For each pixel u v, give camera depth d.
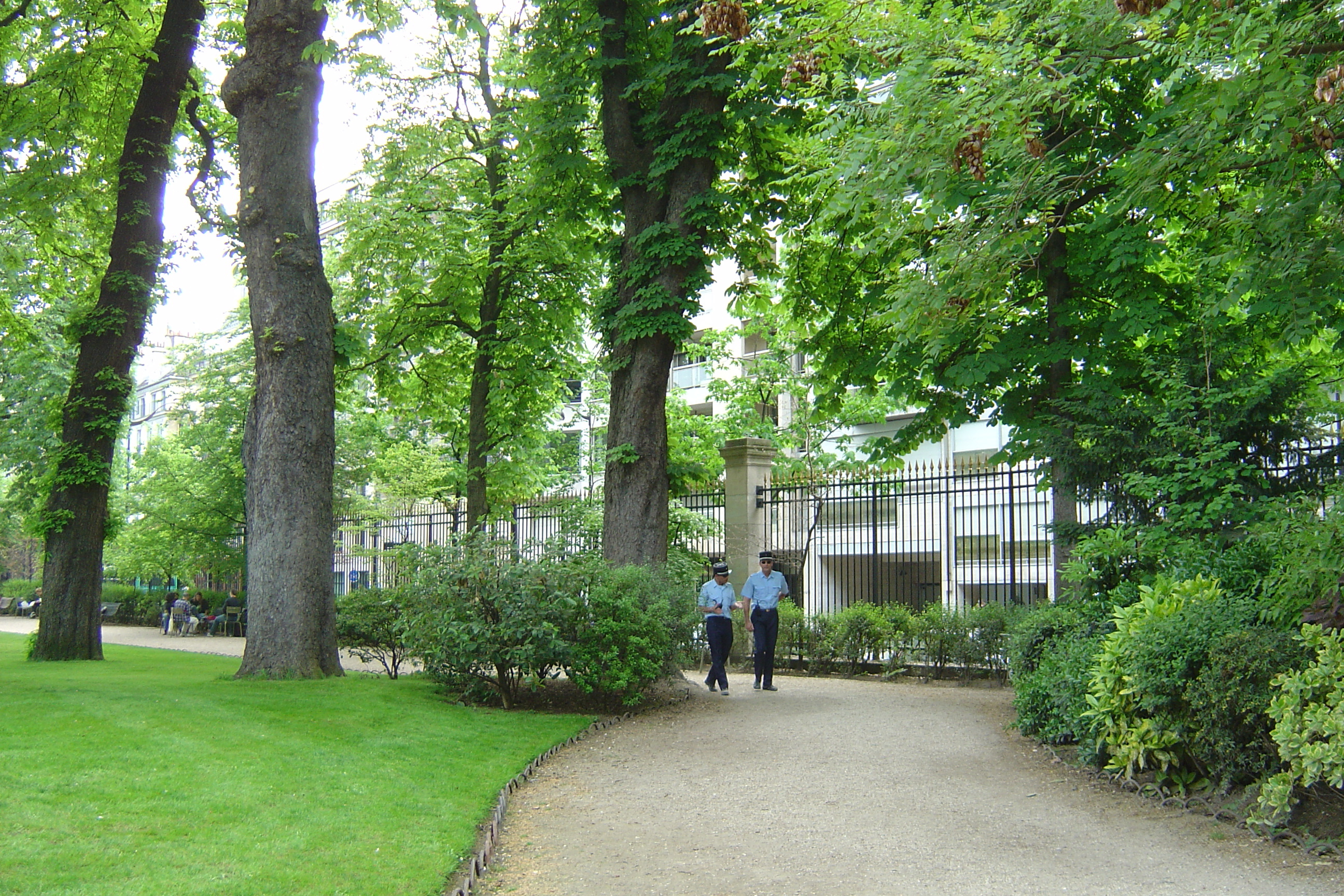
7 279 21.47
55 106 18.11
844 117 8.10
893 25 7.43
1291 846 5.73
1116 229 11.04
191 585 40.12
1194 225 9.45
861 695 13.10
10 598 49.75
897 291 8.61
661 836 6.21
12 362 29.42
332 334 12.91
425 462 27.67
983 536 23.73
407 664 16.66
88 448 17.16
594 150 17.64
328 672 12.33
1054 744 8.84
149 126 17.73
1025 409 12.91
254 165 12.59
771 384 26.02
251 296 12.59
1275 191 7.63
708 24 6.97
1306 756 5.58
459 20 14.81
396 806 6.42
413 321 19.83
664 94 14.12
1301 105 6.78
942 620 15.23
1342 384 10.20
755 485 18.12
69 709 8.55
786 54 8.35
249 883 4.70
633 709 11.35
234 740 7.74
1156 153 7.80
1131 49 7.49
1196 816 6.45
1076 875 5.35
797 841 6.07
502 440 20.14
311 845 5.40
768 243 16.02
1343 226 7.72
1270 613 6.70
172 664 16.00
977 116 6.85
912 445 14.64
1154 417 9.77
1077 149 11.23
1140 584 9.12
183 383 31.12
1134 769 7.31
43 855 4.80
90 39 18.23
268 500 12.24
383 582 25.70
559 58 14.47
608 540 13.35
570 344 21.98
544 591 11.22
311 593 12.26
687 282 13.20
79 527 17.08
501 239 19.08
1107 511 10.80
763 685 13.98
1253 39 6.22
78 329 17.28
